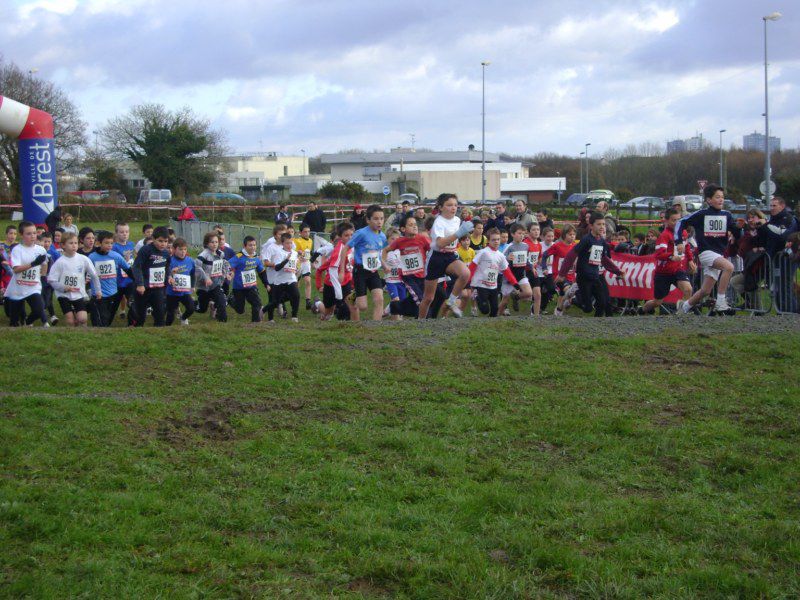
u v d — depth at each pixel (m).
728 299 13.45
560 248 15.15
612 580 4.13
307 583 4.08
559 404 6.97
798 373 7.88
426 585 4.04
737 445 6.09
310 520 4.77
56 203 21.55
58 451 5.60
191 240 30.30
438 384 7.44
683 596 4.00
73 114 51.88
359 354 8.34
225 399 6.92
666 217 12.88
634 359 8.36
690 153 71.50
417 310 11.95
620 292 14.55
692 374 7.86
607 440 6.15
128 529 4.55
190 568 4.15
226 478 5.34
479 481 5.43
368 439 6.05
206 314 15.48
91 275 11.55
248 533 4.64
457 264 11.28
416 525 4.73
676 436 6.23
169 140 61.66
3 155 45.41
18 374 7.50
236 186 72.62
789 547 4.51
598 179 73.56
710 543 4.61
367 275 11.39
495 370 7.89
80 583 3.95
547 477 5.47
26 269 11.58
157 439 5.98
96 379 7.39
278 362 8.02
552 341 8.96
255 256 13.26
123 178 64.06
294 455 5.76
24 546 4.33
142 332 9.28
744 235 12.57
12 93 49.72
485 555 4.38
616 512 4.94
